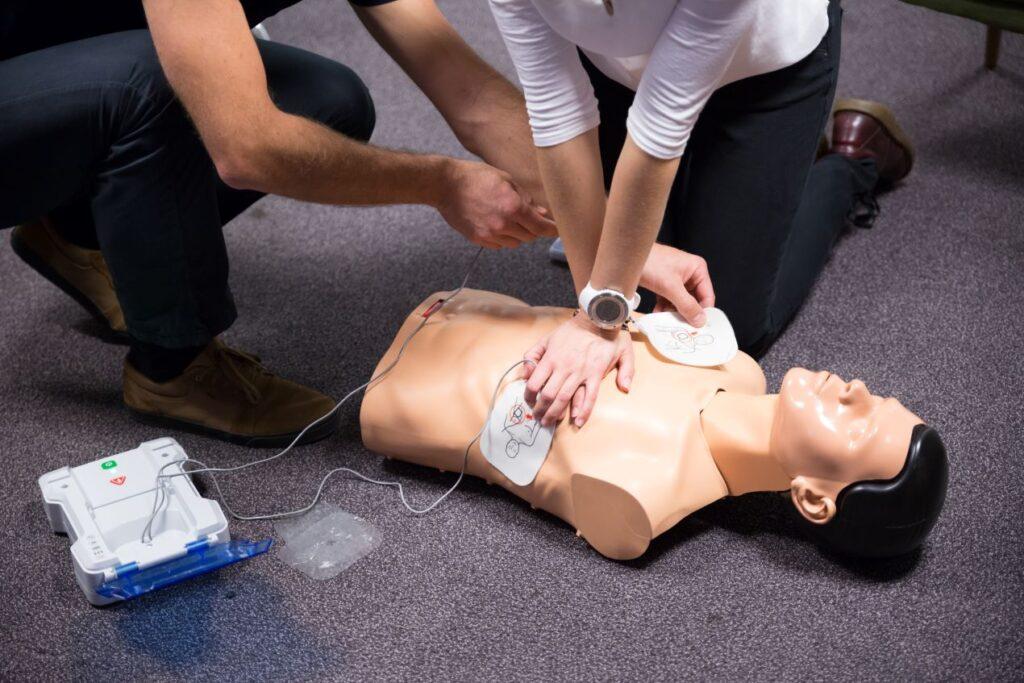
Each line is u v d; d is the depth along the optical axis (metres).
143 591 1.23
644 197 1.10
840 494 1.16
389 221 2.00
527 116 1.42
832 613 1.19
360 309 1.76
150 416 1.52
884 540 1.17
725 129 1.40
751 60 1.29
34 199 1.34
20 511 1.39
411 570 1.28
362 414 1.38
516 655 1.16
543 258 1.87
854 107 1.91
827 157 1.86
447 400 1.33
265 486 1.41
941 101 2.27
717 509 1.34
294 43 2.60
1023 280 1.75
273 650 1.19
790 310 1.62
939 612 1.19
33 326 1.76
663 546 1.29
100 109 1.26
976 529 1.29
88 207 1.61
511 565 1.28
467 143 1.47
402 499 1.38
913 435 1.13
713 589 1.23
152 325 1.41
